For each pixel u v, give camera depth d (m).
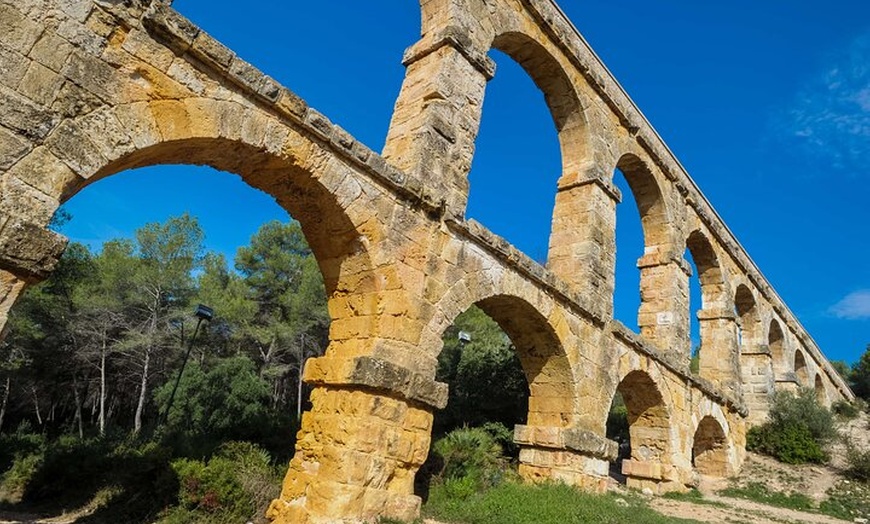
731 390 25.75
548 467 14.62
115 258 35.41
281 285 38.56
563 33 17.17
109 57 7.04
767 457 26.34
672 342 21.00
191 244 37.72
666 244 22.52
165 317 34.34
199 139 7.88
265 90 8.48
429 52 13.35
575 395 14.82
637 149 21.11
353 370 9.50
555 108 18.28
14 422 39.00
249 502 11.09
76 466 14.80
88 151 6.71
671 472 19.08
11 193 6.06
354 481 9.11
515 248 13.05
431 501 12.62
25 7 6.45
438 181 11.89
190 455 13.00
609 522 11.52
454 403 25.97
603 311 16.53
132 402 43.59
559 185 18.02
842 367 70.69
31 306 31.44
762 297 33.88
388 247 10.35
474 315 34.72
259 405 23.67
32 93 6.36
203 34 7.79
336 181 9.55
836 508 18.98
